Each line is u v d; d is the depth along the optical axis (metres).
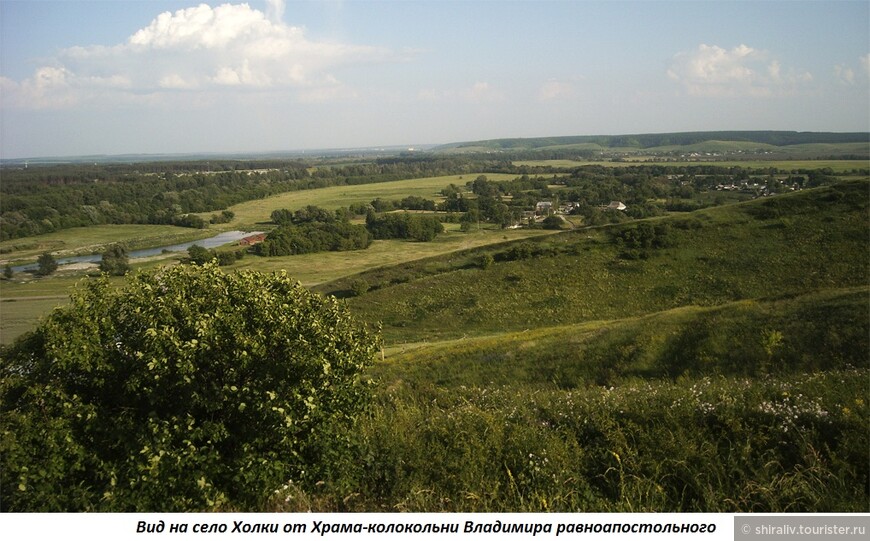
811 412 9.08
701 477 7.91
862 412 9.05
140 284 8.80
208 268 9.26
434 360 30.48
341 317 9.66
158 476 7.32
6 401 7.90
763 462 8.09
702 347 23.58
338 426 8.56
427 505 7.54
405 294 65.81
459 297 62.47
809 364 20.17
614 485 8.00
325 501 7.78
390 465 8.35
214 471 7.60
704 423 9.23
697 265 59.53
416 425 10.17
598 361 24.69
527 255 70.62
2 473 7.13
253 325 8.43
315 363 8.12
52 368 7.77
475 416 10.16
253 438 7.98
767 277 53.81
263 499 7.66
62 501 7.17
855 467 7.76
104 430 7.64
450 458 8.55
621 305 54.59
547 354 27.11
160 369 7.59
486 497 7.80
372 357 9.54
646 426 9.26
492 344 31.72
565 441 9.12
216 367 8.19
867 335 20.91
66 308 8.27
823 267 52.88
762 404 9.55
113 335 8.20
